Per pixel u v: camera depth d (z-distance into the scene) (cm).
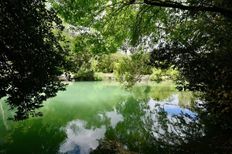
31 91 732
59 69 795
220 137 877
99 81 4497
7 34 634
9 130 1315
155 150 931
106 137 1177
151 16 1002
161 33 1047
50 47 750
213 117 925
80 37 1014
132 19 1033
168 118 1398
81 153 983
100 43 1042
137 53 1265
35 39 681
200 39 878
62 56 783
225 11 723
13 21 639
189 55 844
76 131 1308
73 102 2277
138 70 1767
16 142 1123
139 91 3041
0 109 1870
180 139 988
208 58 789
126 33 1069
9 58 672
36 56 698
